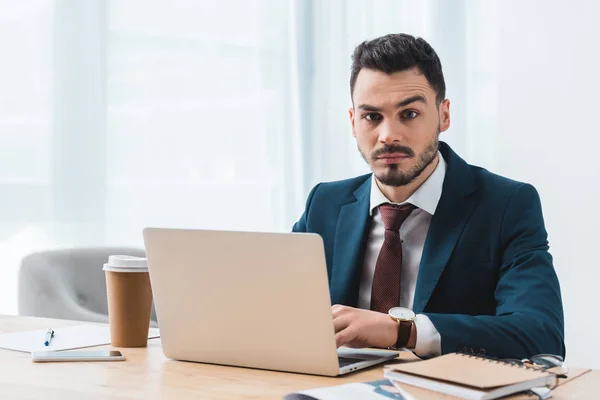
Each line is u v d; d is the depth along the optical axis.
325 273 1.17
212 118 3.39
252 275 1.24
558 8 3.01
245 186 3.42
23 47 3.17
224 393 1.11
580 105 2.98
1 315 1.89
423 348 1.29
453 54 3.20
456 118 3.19
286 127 3.43
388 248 1.68
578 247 3.00
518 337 1.33
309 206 1.90
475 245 1.65
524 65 3.07
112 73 3.26
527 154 3.08
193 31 3.37
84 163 3.21
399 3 3.32
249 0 3.42
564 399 1.07
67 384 1.17
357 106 1.66
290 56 3.44
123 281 1.46
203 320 1.30
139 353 1.41
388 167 1.65
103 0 3.23
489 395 0.97
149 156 3.32
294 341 1.22
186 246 1.29
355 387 1.07
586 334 2.98
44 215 3.18
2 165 3.18
